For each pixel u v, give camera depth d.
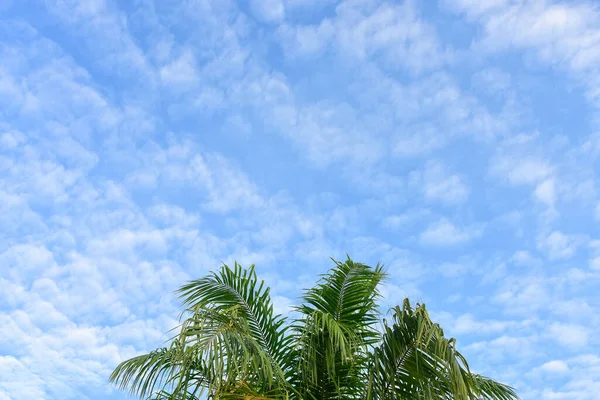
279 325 7.84
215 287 7.98
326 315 7.11
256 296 7.96
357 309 8.03
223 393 6.52
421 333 6.68
